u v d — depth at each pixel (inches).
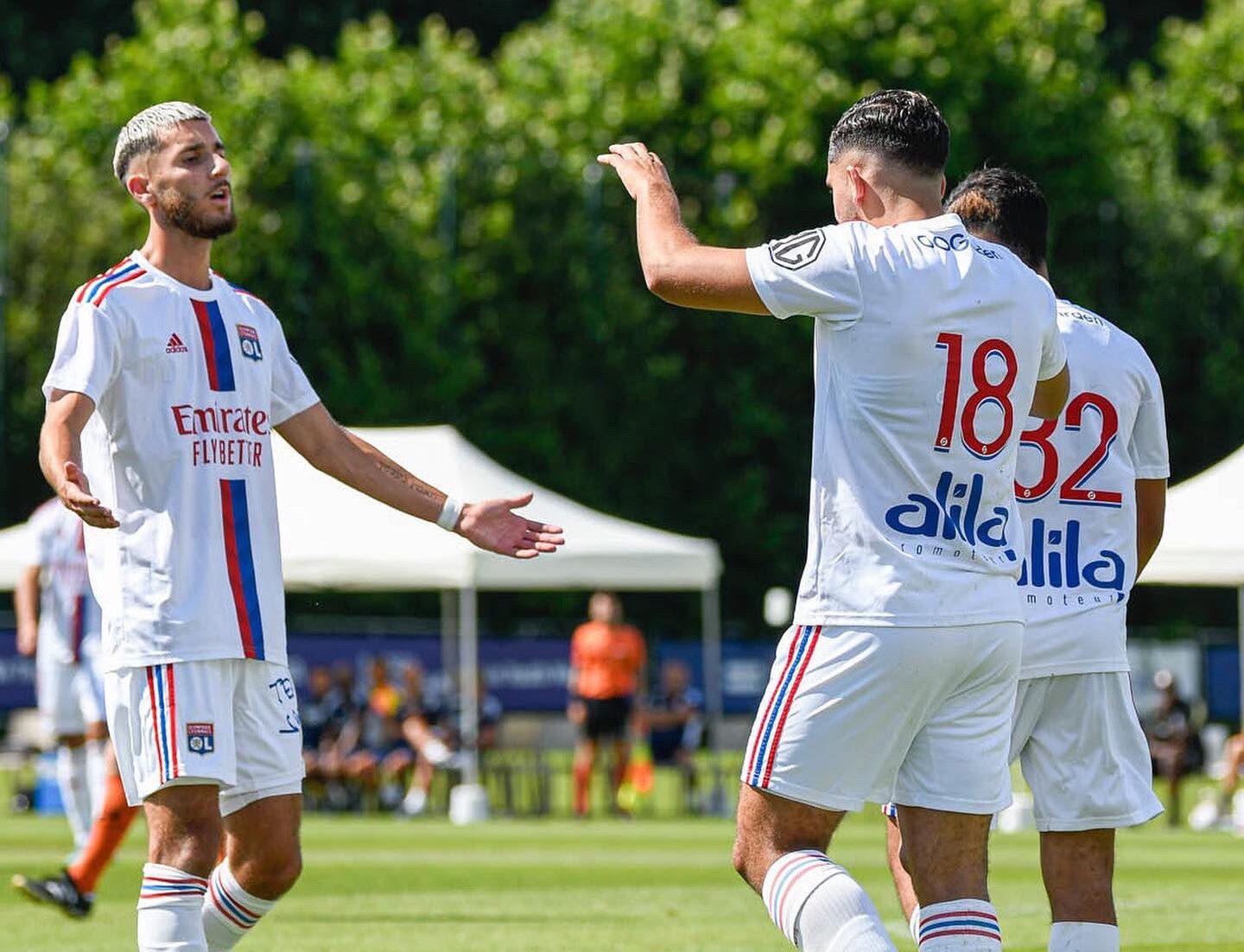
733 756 3831.2
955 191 888.3
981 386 708.0
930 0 5339.6
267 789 833.5
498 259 4845.0
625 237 4963.1
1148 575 2415.1
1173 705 2827.3
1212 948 1231.5
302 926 1349.7
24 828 2541.8
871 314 700.0
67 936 1304.1
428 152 4931.1
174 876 805.2
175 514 816.3
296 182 4670.3
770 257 706.8
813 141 5147.6
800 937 696.4
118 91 4817.9
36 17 6008.9
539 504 2810.0
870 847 2233.0
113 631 818.2
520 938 1275.8
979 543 709.9
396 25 6235.2
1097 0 6545.3
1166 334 5418.3
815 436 717.3
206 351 829.2
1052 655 855.1
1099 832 868.6
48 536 1740.9
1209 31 5959.6
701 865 1939.0
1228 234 5526.6
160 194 829.8
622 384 4889.3
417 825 2689.5
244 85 4766.2
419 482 873.5
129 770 821.9
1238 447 5452.8
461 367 4726.9
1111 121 5590.6
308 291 4645.7
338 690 3048.7
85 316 806.5
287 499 2721.5
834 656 701.9
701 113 5172.2
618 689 2901.1
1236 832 2581.2
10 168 4601.4
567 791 3472.0
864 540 701.3
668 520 4943.4
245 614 823.7
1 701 3181.6
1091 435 866.8
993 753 721.0
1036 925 1355.8
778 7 5319.9
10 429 4490.7
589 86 5132.9
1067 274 5369.1
